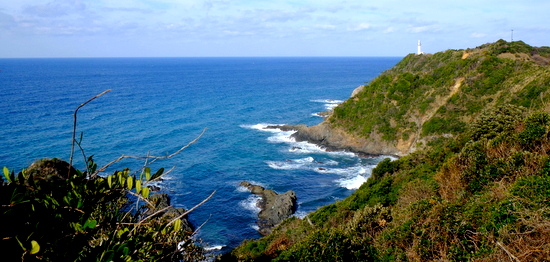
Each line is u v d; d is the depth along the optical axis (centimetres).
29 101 8481
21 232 339
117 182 405
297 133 5666
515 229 785
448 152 2000
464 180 1302
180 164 4519
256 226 3119
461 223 927
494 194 1020
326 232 1163
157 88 12125
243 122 6906
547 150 1252
